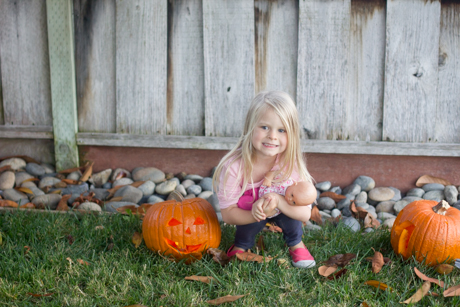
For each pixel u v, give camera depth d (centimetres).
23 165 427
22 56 421
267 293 221
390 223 313
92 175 418
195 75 401
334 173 399
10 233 282
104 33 407
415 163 386
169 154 422
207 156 416
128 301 212
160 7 393
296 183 237
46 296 216
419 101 372
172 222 255
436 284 227
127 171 424
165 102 408
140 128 416
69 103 416
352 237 284
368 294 216
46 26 413
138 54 404
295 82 389
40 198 355
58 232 288
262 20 383
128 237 286
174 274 240
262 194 244
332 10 370
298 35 378
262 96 236
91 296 218
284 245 278
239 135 401
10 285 220
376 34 370
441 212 249
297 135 238
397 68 370
